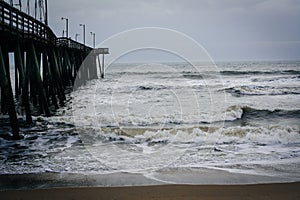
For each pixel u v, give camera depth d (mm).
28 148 7121
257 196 4527
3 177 5254
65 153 6629
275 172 5469
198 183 4961
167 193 4609
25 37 9320
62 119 10219
